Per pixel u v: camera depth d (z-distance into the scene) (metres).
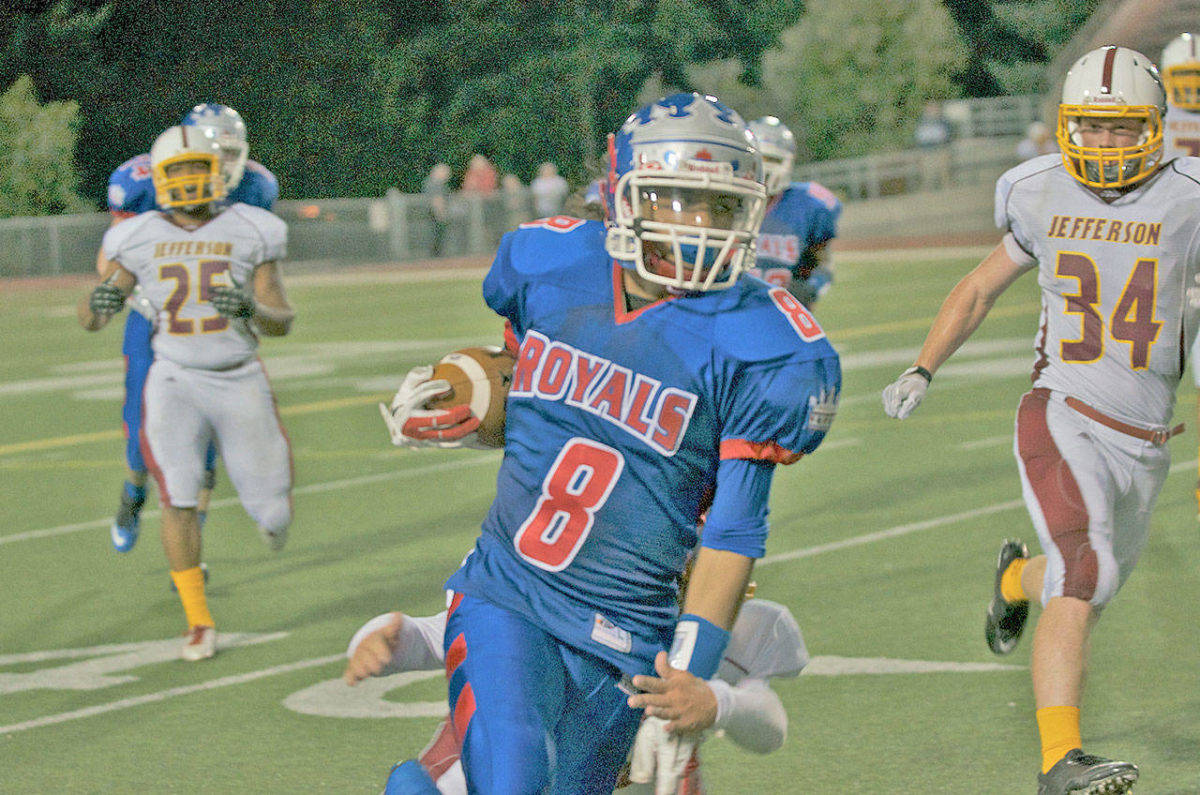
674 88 90.19
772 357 7.16
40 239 70.81
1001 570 11.55
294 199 92.62
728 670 8.23
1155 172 10.12
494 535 7.74
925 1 83.94
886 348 33.59
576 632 7.46
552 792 7.50
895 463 21.52
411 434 7.88
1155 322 10.11
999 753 10.75
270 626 14.73
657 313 7.29
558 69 91.81
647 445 7.31
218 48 91.25
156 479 13.80
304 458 23.73
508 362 7.97
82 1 90.94
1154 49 66.25
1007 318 39.22
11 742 11.59
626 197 7.22
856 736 11.16
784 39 85.50
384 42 93.50
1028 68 92.88
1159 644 13.12
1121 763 9.12
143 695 12.66
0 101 83.00
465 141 92.69
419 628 7.93
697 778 8.02
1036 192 10.38
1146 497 10.38
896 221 76.06
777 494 19.84
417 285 60.12
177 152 13.79
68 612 15.41
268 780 10.70
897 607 14.50
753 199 7.17
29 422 28.27
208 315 13.94
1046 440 10.25
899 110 84.19
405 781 7.18
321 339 40.47
